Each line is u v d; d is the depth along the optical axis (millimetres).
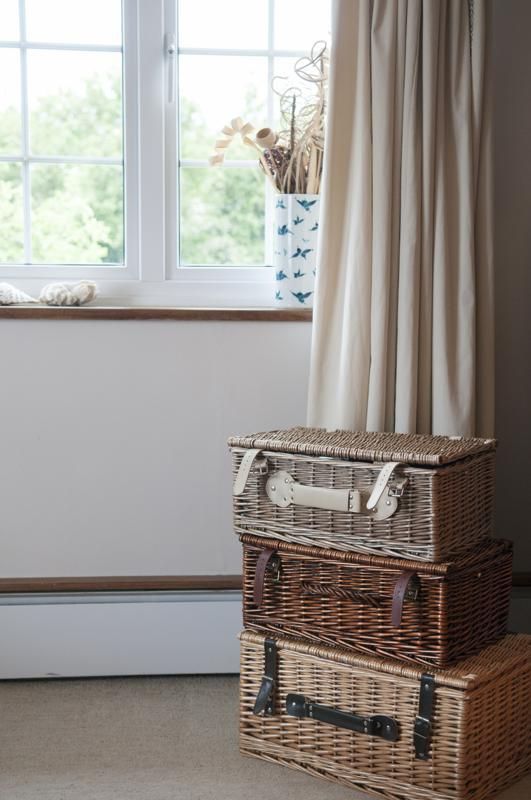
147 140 2709
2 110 2756
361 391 2432
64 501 2646
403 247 2398
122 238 2814
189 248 2832
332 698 2127
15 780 2105
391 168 2402
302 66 2777
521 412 2686
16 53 2736
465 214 2426
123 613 2654
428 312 2426
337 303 2488
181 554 2682
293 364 2643
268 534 2189
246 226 2846
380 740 2070
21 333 2590
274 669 2188
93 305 2746
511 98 2611
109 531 2662
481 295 2477
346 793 2084
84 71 2754
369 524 2055
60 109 2768
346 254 2473
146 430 2641
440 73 2408
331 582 2125
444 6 2398
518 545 2717
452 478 2031
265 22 2775
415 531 2002
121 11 2730
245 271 2789
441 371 2416
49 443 2629
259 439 2182
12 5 2721
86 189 2799
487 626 2178
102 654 2664
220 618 2676
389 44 2393
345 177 2463
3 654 2643
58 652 2654
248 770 2174
